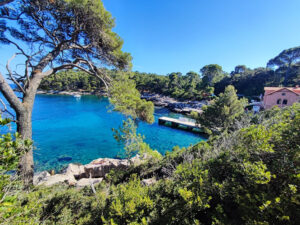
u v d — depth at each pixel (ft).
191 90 145.79
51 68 18.67
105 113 85.66
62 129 55.52
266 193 5.80
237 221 5.64
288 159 6.48
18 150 5.74
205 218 6.51
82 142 43.91
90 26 18.04
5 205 4.80
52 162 31.48
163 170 15.31
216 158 9.66
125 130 22.35
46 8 16.05
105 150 39.09
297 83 119.55
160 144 47.62
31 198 9.33
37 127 56.29
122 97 20.77
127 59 22.41
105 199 9.87
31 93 16.07
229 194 6.63
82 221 8.18
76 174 24.03
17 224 5.12
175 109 110.83
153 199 8.04
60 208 9.19
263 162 7.50
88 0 15.85
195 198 6.70
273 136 7.79
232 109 48.96
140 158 26.00
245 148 8.41
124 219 6.98
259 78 145.38
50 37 18.44
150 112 23.68
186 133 59.57
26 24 16.98
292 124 7.66
